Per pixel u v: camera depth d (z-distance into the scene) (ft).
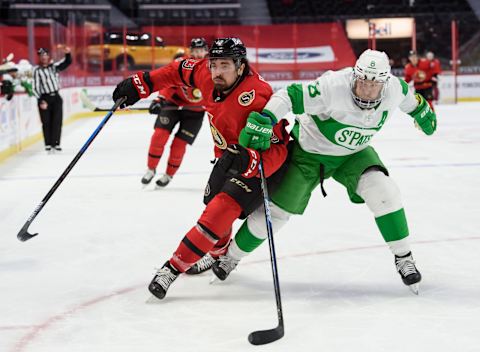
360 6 94.84
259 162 13.42
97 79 76.74
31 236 16.22
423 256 17.56
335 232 20.27
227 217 13.82
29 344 12.00
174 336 12.28
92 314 13.55
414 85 65.77
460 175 30.99
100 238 20.04
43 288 15.30
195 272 16.07
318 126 14.19
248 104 13.93
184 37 81.10
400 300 14.17
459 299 14.16
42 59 41.98
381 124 14.16
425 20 84.07
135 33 78.74
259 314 13.41
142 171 34.06
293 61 84.43
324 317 13.20
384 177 14.43
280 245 18.84
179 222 22.08
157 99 27.81
